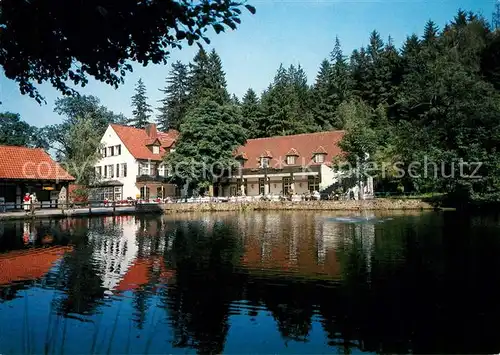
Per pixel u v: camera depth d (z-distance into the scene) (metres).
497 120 39.00
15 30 4.58
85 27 4.60
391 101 76.06
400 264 13.70
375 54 90.06
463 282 11.26
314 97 84.69
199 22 4.62
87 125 51.00
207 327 8.11
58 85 5.60
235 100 83.44
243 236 21.55
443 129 41.84
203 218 34.84
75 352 6.95
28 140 66.69
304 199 47.88
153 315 8.79
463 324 8.19
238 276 12.21
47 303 9.57
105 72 5.39
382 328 8.03
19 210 36.75
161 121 80.31
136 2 4.47
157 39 5.04
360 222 29.12
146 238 20.86
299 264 13.89
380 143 49.53
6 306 9.32
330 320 8.47
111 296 10.12
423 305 9.33
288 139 58.69
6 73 5.01
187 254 16.00
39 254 16.02
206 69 75.12
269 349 7.11
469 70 46.97
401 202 41.94
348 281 11.52
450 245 17.52
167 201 48.25
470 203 38.88
